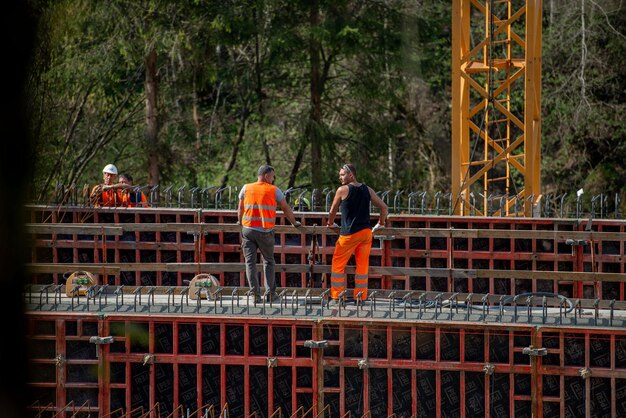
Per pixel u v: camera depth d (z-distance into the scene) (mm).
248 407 37125
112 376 37375
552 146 101688
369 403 36531
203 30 85562
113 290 40656
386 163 93625
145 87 88812
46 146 69500
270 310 37125
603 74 99438
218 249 44812
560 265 44094
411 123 97750
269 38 88000
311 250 43156
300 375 37031
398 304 39312
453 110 60094
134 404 37469
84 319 37031
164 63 90188
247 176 96875
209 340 37344
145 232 44844
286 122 94125
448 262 43969
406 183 92438
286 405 37031
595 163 101312
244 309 37219
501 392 36094
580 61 99562
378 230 40562
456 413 36281
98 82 84250
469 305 36656
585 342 35375
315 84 91062
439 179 99250
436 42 98375
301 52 90062
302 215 44406
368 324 36312
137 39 84750
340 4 87938
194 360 37062
